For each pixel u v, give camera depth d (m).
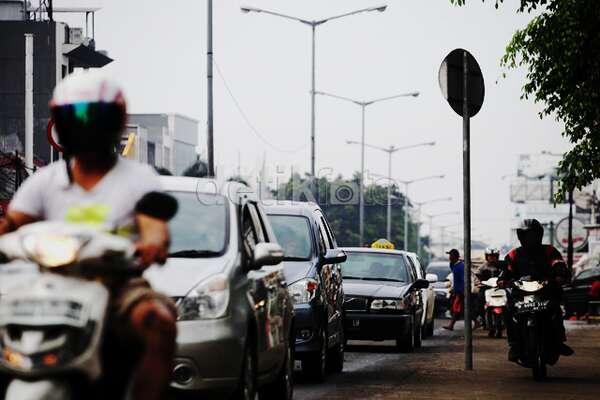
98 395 11.27
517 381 33.44
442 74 37.16
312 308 33.19
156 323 11.00
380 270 51.28
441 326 80.00
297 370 37.88
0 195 87.25
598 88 41.16
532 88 42.09
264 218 25.41
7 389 10.93
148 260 11.45
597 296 89.56
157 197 11.56
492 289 62.66
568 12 40.62
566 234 139.12
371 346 53.22
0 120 153.12
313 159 117.06
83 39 159.50
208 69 76.44
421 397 28.94
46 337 10.61
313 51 116.44
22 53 152.88
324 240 37.03
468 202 37.22
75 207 11.80
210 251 21.66
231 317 20.42
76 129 11.52
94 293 10.77
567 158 43.00
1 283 11.25
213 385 20.03
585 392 30.28
